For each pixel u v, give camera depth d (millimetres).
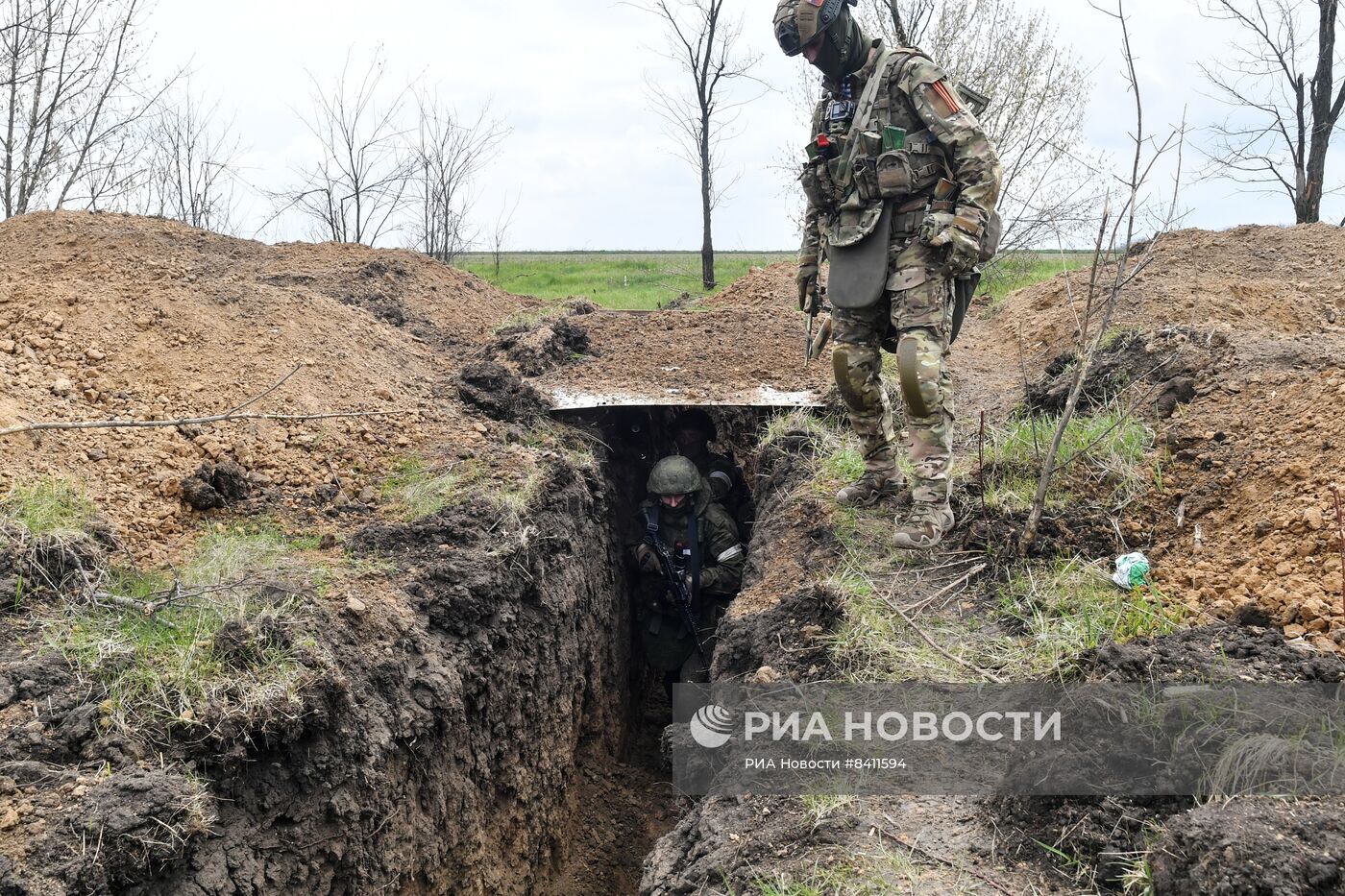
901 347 4145
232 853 3232
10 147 10516
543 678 5168
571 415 6711
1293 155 9977
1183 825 2396
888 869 2777
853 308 4246
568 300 9055
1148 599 3701
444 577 4551
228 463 4859
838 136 4160
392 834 3846
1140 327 5871
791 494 5555
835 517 4961
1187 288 6574
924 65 4000
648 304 13414
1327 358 4672
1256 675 2967
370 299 7699
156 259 7039
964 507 4684
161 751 3207
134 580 3977
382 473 5406
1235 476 4180
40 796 2889
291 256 8531
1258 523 3826
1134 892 2490
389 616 4211
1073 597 3895
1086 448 4641
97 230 7496
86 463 4559
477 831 4500
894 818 3012
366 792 3686
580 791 5977
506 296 9297
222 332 5977
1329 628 3244
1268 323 6211
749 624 4480
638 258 23797
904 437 5730
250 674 3508
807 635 4133
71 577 3758
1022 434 4980
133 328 5672
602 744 6414
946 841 2887
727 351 7625
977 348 7531
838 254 4254
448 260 15367
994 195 4020
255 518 4789
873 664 3824
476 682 4484
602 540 6512
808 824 3035
